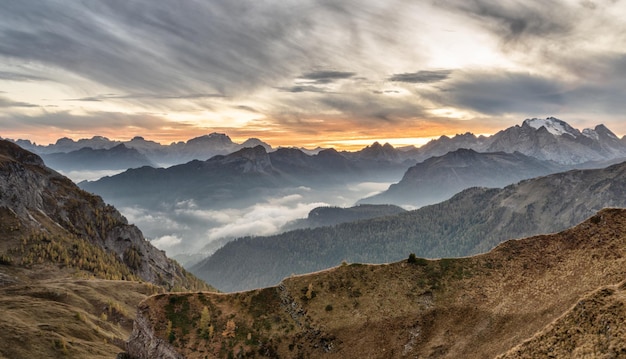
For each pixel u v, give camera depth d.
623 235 93.62
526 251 102.81
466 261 106.12
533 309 84.81
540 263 97.56
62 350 99.06
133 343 104.88
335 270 110.94
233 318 102.56
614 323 53.75
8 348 93.94
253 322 101.12
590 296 59.81
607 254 90.25
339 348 92.94
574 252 95.94
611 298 57.75
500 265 101.62
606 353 50.56
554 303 83.44
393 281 104.94
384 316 96.56
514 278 96.31
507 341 79.81
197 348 96.00
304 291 106.62
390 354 89.25
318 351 93.44
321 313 100.44
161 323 102.50
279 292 107.81
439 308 95.44
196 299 108.75
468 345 84.50
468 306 93.44
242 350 94.81
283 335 97.31
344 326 96.56
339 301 102.62
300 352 93.88
